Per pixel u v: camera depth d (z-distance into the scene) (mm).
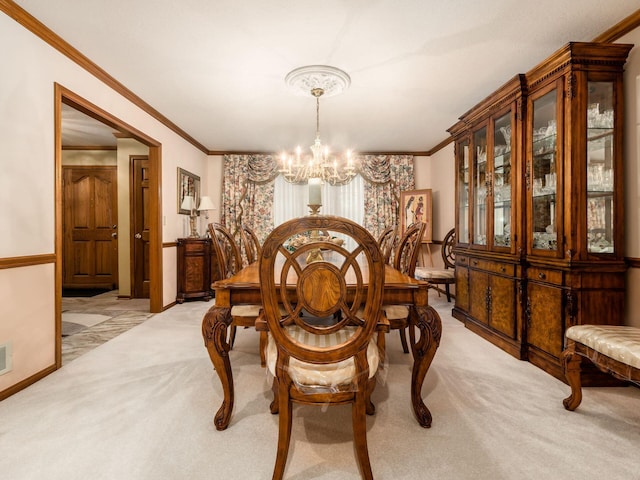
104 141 4711
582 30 2027
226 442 1351
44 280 1979
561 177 1968
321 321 2812
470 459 1250
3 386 1724
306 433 1419
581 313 1876
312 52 2260
